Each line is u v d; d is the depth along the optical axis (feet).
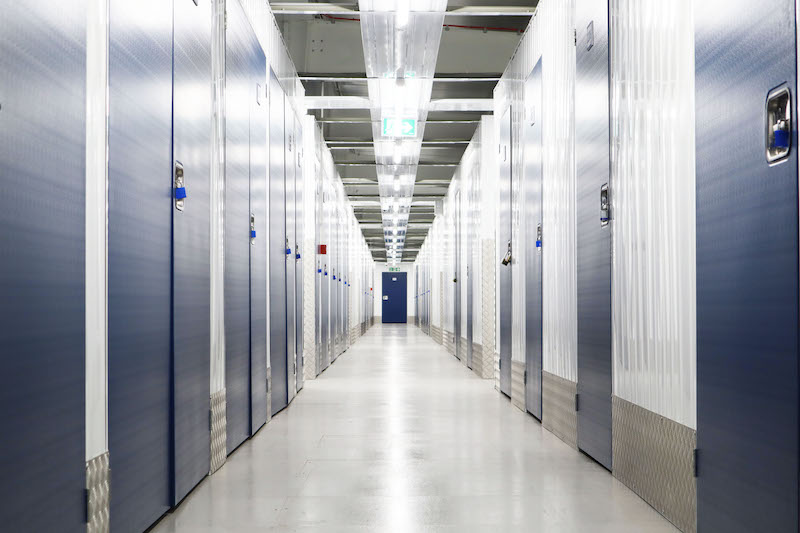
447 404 23.94
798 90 7.13
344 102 31.48
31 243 6.81
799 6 7.09
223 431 14.69
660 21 10.94
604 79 13.83
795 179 7.19
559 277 17.61
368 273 116.57
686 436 9.93
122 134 9.22
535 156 20.53
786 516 7.39
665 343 10.77
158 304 10.63
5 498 6.36
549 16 18.88
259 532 10.12
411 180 48.91
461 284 44.37
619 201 12.98
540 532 10.08
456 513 11.03
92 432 8.23
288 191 24.36
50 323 7.19
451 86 33.42
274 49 21.80
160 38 10.81
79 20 7.93
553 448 16.25
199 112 12.95
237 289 16.19
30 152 6.79
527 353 21.59
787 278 7.35
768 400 7.73
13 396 6.48
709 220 9.16
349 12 21.93
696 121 9.55
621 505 11.47
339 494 12.19
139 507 9.82
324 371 37.09
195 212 12.67
